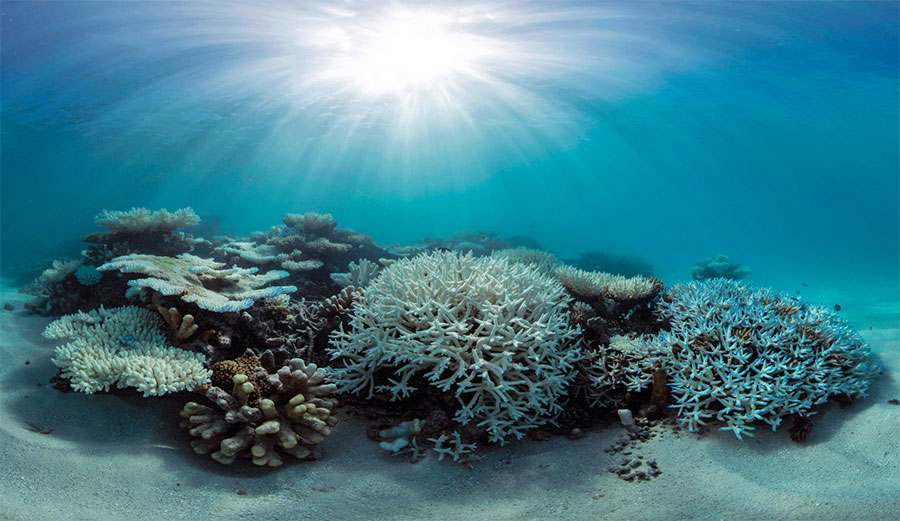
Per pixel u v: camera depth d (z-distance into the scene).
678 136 41.72
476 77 22.91
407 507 3.16
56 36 18.00
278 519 2.91
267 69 20.97
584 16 17.08
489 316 4.03
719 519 2.86
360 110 27.94
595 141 42.09
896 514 2.71
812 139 44.38
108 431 3.66
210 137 32.47
